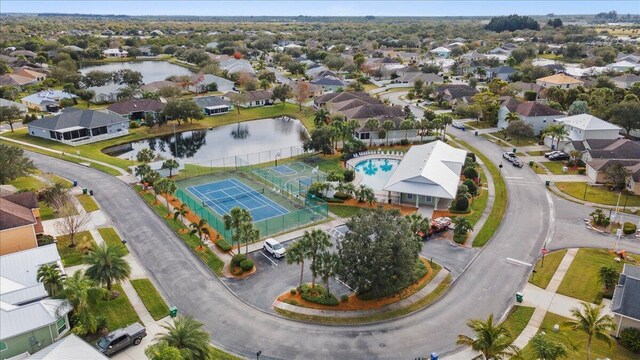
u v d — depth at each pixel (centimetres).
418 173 7788
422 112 14662
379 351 4416
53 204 6994
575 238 6662
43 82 17662
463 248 6397
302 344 4503
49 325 4238
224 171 9519
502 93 15950
